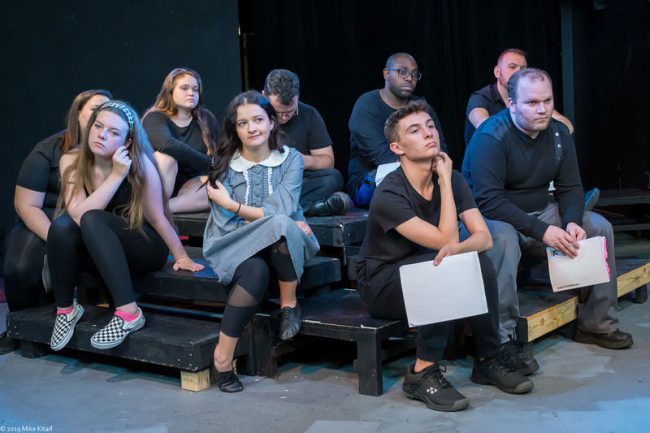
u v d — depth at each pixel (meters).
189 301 4.05
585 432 2.56
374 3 6.05
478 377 3.06
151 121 4.19
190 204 4.21
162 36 5.51
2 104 5.43
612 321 3.43
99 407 3.01
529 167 3.40
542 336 3.65
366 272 3.04
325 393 3.04
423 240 2.85
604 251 3.25
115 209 3.46
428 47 6.03
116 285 3.25
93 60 5.45
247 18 6.23
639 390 2.90
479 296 2.80
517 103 3.30
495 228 3.22
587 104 6.02
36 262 3.73
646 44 5.78
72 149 3.62
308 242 3.19
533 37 5.98
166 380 3.27
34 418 2.93
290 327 3.11
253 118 3.24
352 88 6.12
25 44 5.40
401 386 3.08
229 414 2.87
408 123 2.88
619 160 5.98
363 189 4.39
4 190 5.45
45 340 3.53
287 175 3.31
